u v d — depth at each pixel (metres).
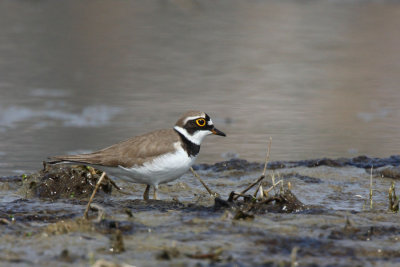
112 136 15.26
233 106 18.59
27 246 6.99
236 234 7.53
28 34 27.22
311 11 31.39
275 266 6.48
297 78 21.91
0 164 12.57
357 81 21.53
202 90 20.47
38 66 22.83
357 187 11.02
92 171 10.34
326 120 17.28
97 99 19.12
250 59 24.31
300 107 18.66
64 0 34.81
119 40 27.05
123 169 9.50
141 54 24.98
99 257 6.66
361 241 7.39
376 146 14.72
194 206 9.02
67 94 19.61
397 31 27.62
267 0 34.97
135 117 17.20
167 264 6.48
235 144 14.90
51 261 6.51
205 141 15.40
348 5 32.44
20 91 19.78
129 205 9.12
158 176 9.62
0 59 23.38
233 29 28.95
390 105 18.86
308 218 8.28
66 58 24.09
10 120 16.70
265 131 16.16
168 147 9.53
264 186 11.08
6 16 30.41
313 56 24.58
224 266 6.45
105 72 22.47
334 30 28.09
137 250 6.92
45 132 15.61
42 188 10.04
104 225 7.79
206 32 28.55
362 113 18.06
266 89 20.73
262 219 8.24
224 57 24.78
